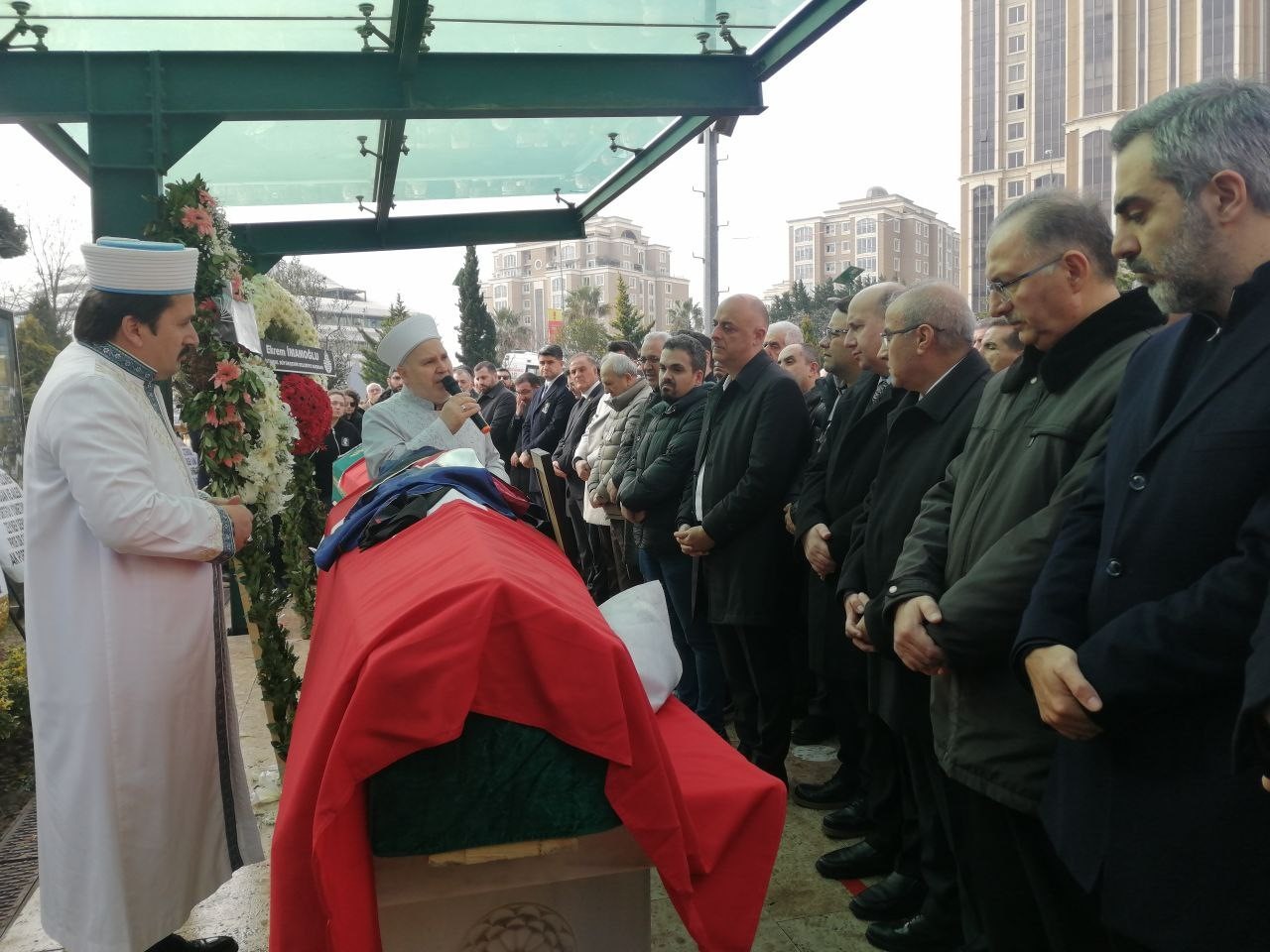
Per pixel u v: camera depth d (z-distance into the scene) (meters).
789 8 3.42
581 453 5.68
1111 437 1.54
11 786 3.73
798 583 3.28
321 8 3.26
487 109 3.68
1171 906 1.31
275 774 3.63
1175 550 1.34
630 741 1.37
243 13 3.29
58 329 17.83
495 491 2.33
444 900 1.61
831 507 2.88
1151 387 1.49
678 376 3.96
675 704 2.05
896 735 2.64
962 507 1.97
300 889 1.34
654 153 4.82
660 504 3.80
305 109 3.51
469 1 3.28
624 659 1.36
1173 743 1.32
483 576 1.36
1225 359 1.34
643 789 1.37
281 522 4.81
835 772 3.58
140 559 2.23
